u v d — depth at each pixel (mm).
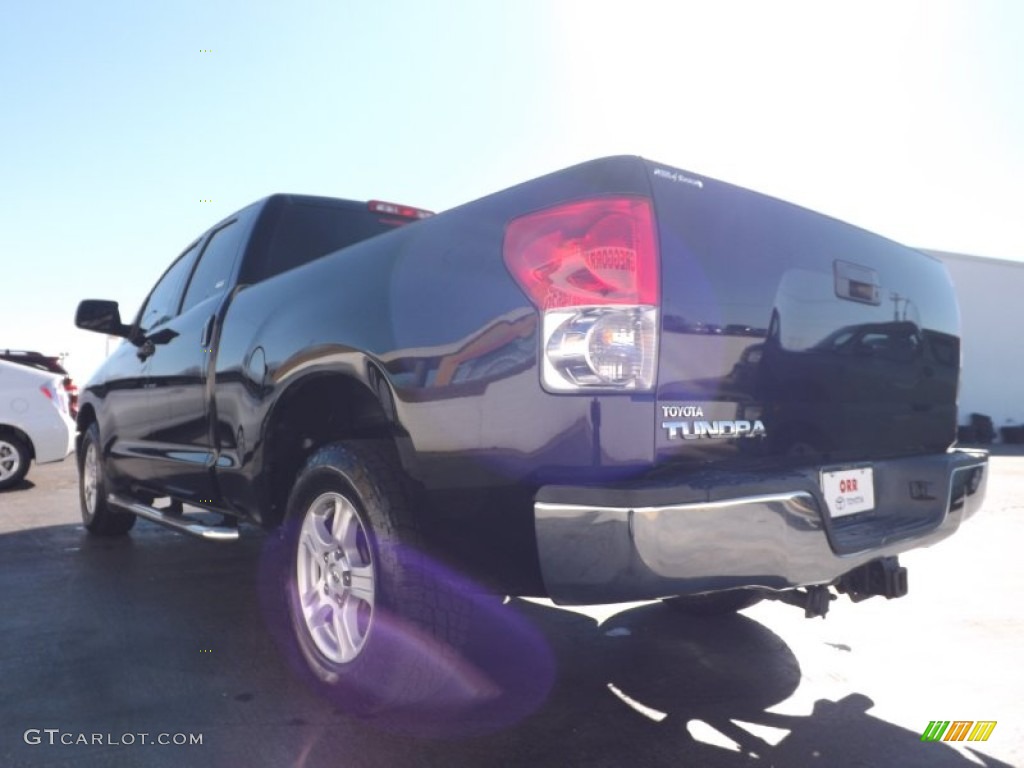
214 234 4270
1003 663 3201
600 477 1975
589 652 3289
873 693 2881
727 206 2293
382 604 2367
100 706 2680
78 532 5863
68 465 11094
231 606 3844
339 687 2578
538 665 3133
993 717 2686
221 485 3496
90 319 4676
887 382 2887
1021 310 22781
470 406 2154
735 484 2023
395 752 2367
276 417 3018
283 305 3039
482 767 2281
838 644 3416
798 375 2477
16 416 8273
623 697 2818
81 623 3576
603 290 1990
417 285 2377
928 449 3139
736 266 2283
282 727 2523
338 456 2596
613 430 1979
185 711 2641
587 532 1914
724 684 2951
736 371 2258
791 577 2129
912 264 3096
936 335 3184
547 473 2006
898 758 2383
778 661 3199
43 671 2992
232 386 3328
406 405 2324
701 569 1956
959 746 2467
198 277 4246
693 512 1931
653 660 3197
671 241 2100
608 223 2014
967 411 21812
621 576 1892
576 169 2107
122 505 4688
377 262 2588
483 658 3209
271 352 3010
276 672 2988
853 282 2736
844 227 2748
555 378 1990
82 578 4406
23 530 5945
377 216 4168
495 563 2221
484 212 2250
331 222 3992
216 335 3559
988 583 4535
